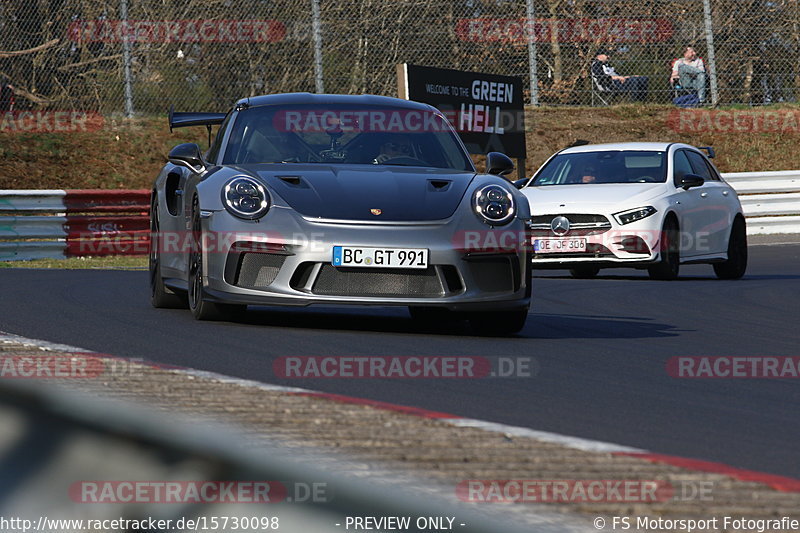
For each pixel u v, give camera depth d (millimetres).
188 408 11453
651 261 36938
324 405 12000
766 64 68125
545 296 30750
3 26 57562
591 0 66750
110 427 10133
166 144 59938
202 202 20641
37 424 10125
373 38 60625
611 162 41219
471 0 63000
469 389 14820
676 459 9836
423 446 10008
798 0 67562
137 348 17484
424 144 23281
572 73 67312
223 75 59500
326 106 23812
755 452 11203
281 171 21078
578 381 15883
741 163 70812
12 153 56500
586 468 9297
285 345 18312
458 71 55312
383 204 20094
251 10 59125
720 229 40938
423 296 19734
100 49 58906
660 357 18812
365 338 19672
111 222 47938
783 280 39062
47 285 30250
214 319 21500
